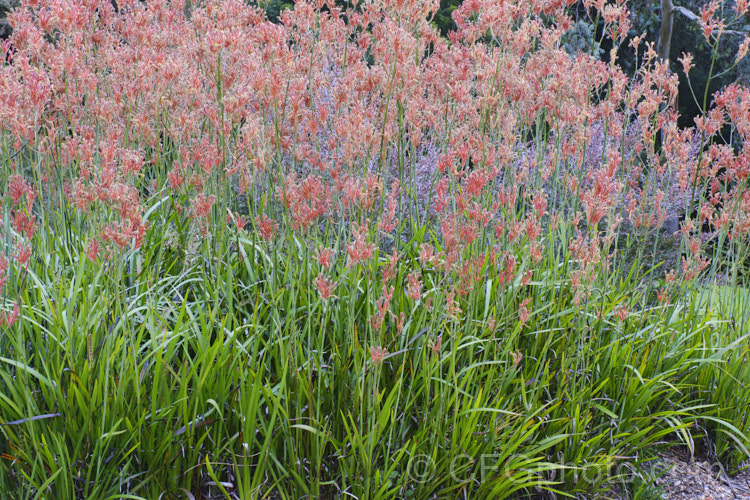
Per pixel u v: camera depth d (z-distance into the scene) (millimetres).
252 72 3225
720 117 3750
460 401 2912
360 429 2465
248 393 2600
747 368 3568
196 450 2508
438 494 2688
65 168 3633
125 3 4855
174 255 3568
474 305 3164
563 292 3553
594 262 3020
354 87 4000
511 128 3887
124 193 2514
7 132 3377
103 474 2461
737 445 3484
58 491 2332
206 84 3973
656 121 4121
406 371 2953
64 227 3309
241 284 3305
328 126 4203
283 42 3525
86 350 2557
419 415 2828
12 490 2408
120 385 2436
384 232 2932
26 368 2303
